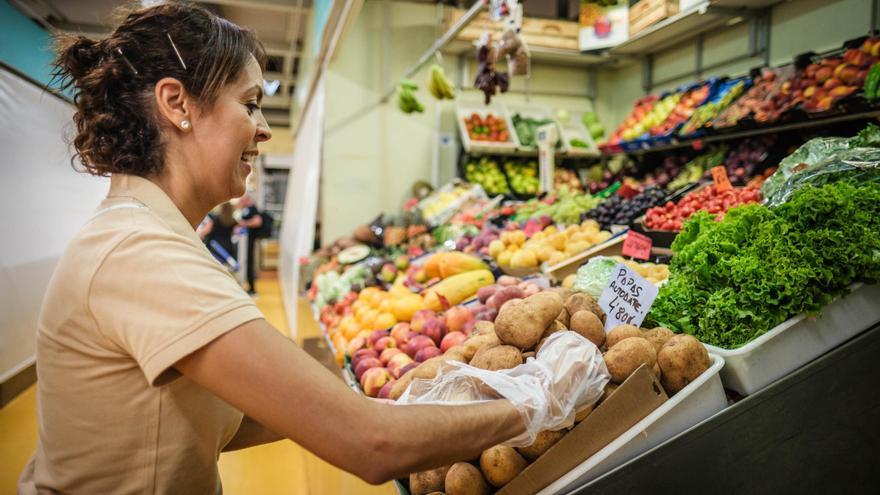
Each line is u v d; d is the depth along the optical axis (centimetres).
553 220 386
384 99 601
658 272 210
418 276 331
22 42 454
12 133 421
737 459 124
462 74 634
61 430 89
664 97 545
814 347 139
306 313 455
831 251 141
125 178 96
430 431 83
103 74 93
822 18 423
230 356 77
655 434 118
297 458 335
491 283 279
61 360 86
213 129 98
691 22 482
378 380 191
